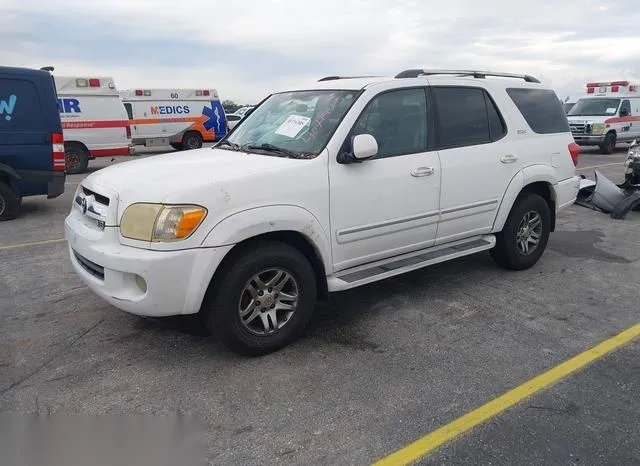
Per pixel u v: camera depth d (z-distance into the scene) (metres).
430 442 2.84
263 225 3.55
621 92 20.59
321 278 4.05
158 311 3.39
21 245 6.88
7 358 3.78
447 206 4.66
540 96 5.68
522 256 5.50
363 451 2.78
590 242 6.82
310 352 3.86
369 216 4.15
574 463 2.68
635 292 5.03
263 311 3.75
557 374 3.53
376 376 3.52
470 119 4.91
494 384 3.41
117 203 3.50
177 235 3.30
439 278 5.40
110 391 3.35
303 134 4.18
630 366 3.63
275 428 2.97
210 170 3.68
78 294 5.00
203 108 22.83
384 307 4.67
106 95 16.17
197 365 3.67
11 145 8.33
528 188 5.49
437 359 3.75
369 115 4.20
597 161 16.64
